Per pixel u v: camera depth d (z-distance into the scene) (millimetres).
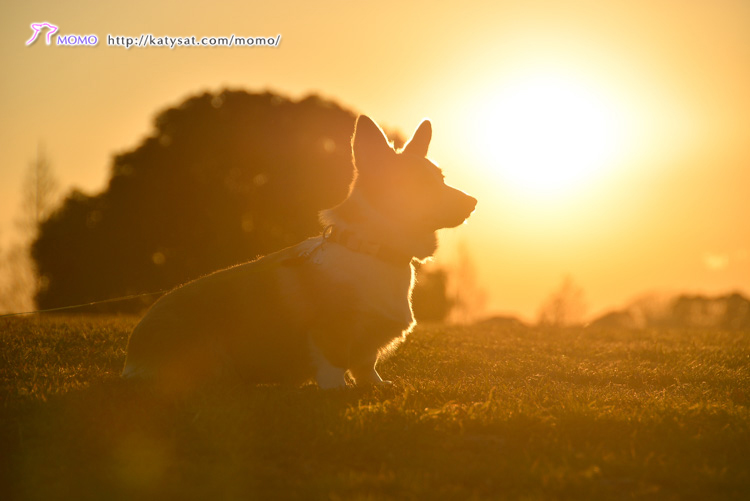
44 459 4121
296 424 4684
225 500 3639
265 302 5848
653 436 4758
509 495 3812
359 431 4562
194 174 27156
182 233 26641
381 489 3812
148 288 26438
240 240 26312
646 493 3887
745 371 8039
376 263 5816
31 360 7273
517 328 12727
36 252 28922
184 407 4996
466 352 8688
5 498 3691
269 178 26938
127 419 4734
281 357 5934
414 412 4953
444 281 32656
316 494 3725
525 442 4617
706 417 5277
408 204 5875
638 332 12727
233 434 4453
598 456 4309
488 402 5234
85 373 6688
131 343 6043
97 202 28297
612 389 6812
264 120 27875
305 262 5902
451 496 3740
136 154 28234
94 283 27109
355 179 6086
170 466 4074
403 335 6137
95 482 3842
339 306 5730
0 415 4918
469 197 6031
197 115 27922
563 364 8156
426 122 6547
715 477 4039
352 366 6082
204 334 5855
